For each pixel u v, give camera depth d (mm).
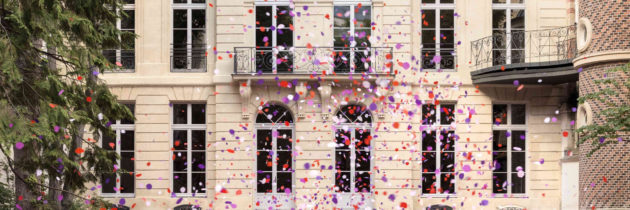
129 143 22094
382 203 21422
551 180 22078
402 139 21547
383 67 21453
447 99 21844
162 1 22047
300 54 21594
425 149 22078
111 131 17234
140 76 21828
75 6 15727
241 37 21734
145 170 21828
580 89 18016
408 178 21531
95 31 15586
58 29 14750
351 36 21781
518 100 22125
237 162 21578
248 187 21531
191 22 22094
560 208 21812
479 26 22000
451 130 22062
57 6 14359
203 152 22062
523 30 22047
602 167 17188
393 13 21750
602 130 15438
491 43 21766
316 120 21547
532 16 22031
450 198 21844
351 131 21719
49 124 14039
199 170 22016
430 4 22094
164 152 21875
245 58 21609
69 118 14422
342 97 21531
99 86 16875
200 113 22109
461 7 22078
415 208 21750
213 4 22125
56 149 14797
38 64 14867
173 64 22047
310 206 20062
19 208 14812
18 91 14391
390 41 21672
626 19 16828
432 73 21859
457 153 21906
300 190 21500
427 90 21781
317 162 21406
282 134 21922
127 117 17516
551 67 19875
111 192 21906
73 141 16719
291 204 21812
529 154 22172
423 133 22047
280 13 21812
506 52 22016
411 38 21969
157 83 21781
